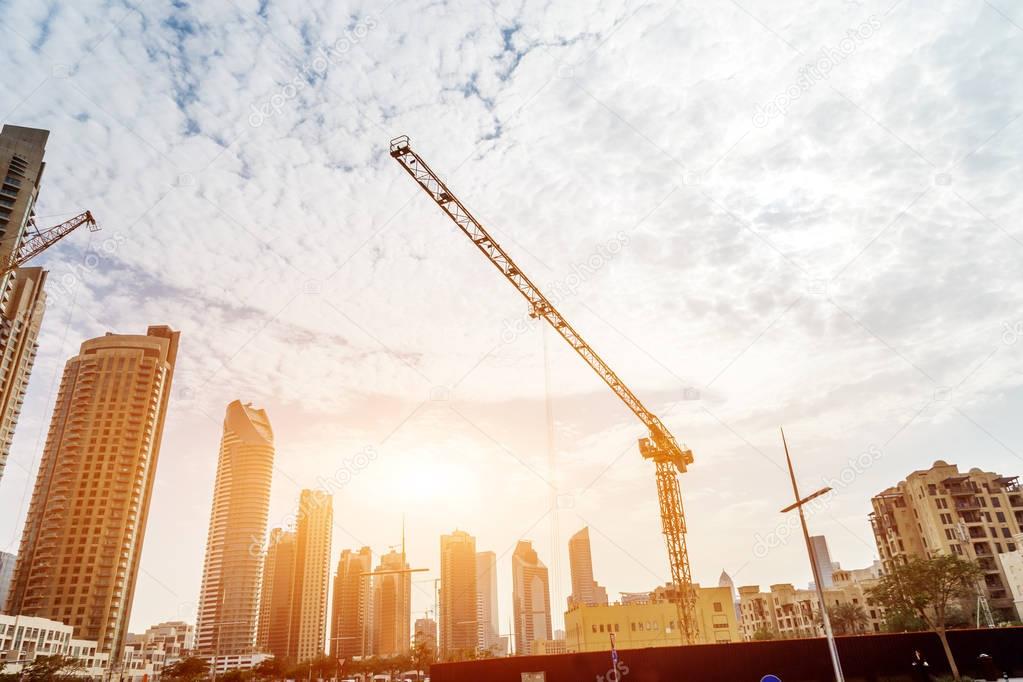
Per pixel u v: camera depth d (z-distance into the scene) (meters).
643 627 93.12
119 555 184.88
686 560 92.38
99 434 196.50
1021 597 95.25
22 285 142.88
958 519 108.62
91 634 173.50
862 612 123.75
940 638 51.53
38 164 129.25
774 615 152.38
